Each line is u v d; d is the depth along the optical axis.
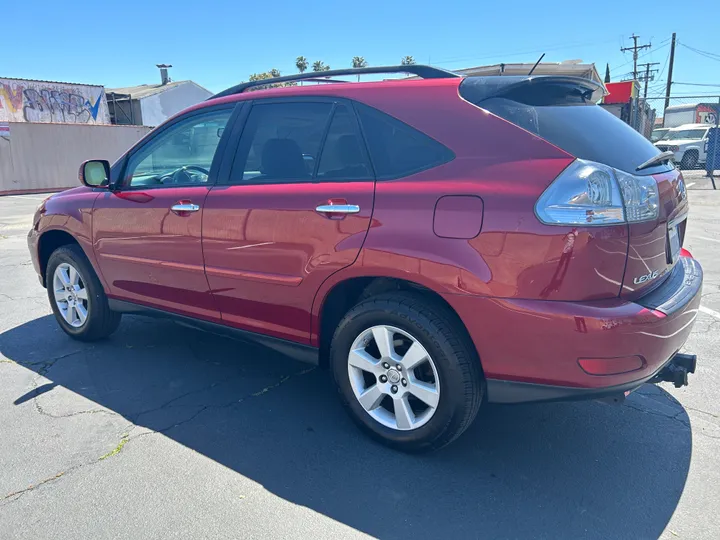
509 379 2.56
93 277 4.33
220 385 3.78
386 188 2.76
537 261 2.38
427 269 2.59
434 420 2.76
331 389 3.73
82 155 23.31
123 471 2.79
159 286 3.85
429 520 2.45
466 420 2.71
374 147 2.88
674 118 30.41
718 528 2.38
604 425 3.24
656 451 2.98
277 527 2.40
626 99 17.73
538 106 2.70
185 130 3.75
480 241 2.48
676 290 2.73
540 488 2.67
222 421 3.29
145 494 2.61
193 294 3.65
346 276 2.86
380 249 2.71
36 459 2.89
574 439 3.10
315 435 3.14
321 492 2.64
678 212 2.91
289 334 3.25
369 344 3.05
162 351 4.39
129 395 3.62
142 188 3.92
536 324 2.41
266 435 3.14
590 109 2.97
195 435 3.13
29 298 5.87
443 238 2.56
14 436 3.11
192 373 3.97
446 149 2.67
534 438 3.11
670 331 2.51
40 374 3.95
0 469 2.80
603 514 2.48
